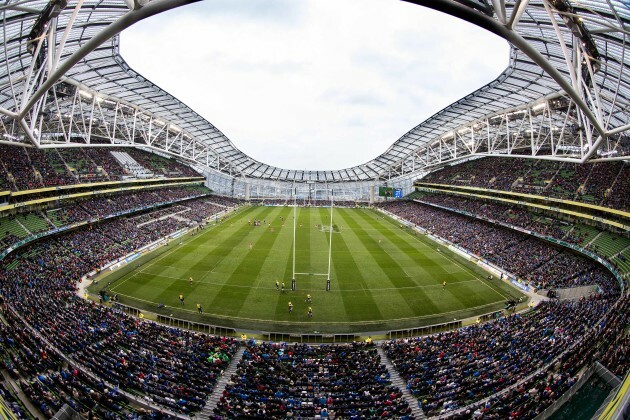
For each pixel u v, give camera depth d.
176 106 67.50
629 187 49.59
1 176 48.75
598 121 27.52
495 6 18.25
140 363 22.83
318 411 19.23
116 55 44.41
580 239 48.78
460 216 80.75
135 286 40.34
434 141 90.88
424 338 29.47
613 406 14.38
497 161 86.69
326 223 82.75
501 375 22.11
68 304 31.80
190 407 19.77
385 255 55.69
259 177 126.69
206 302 36.84
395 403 20.11
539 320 30.62
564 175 62.75
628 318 25.03
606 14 26.17
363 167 120.06
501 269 48.47
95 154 74.56
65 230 51.59
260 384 21.89
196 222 76.56
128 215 69.38
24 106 26.36
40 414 16.53
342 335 30.77
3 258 40.06
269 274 45.50
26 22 28.06
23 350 21.44
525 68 44.56
